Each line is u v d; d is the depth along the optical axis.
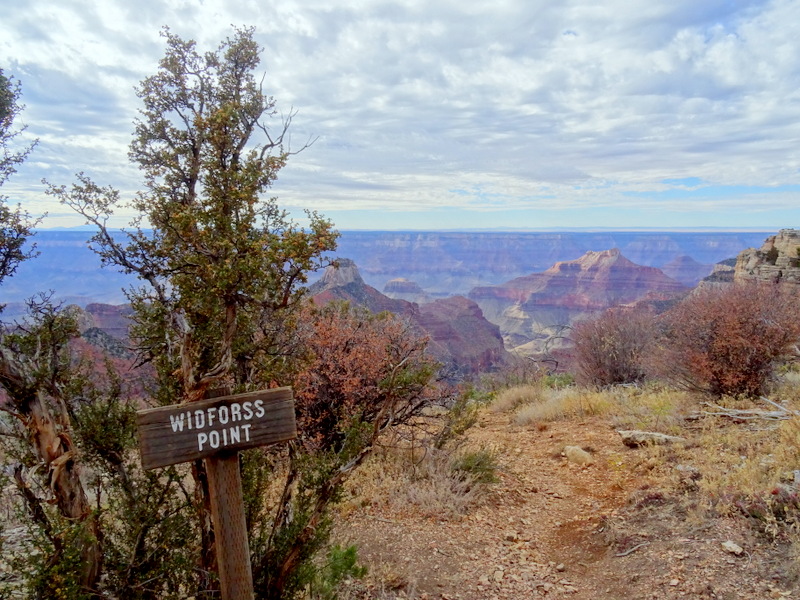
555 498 7.07
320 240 2.91
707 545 5.02
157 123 3.45
